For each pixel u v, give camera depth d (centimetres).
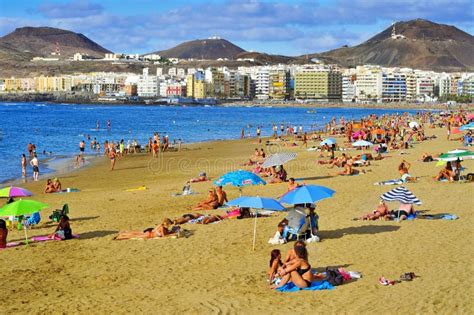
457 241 2052
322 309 1430
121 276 1781
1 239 2181
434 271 1705
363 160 4725
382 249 1980
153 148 6438
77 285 1698
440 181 3541
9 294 1617
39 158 6431
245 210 2620
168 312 1446
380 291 1544
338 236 2191
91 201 3316
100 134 10644
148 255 2020
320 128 12688
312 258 1902
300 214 2130
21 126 13050
